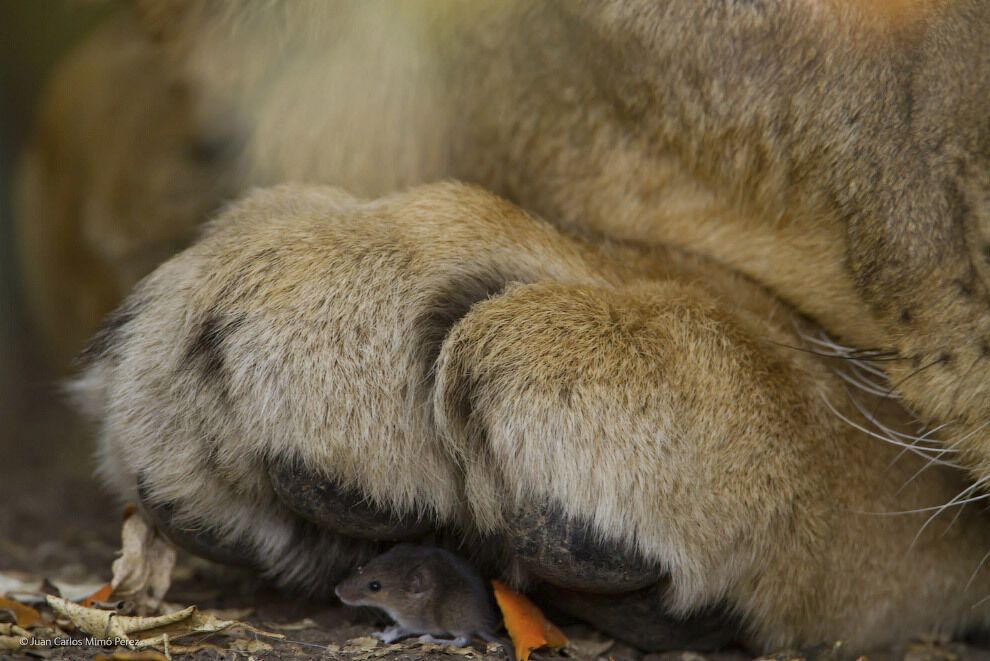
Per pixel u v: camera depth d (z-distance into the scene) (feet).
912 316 7.13
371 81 7.34
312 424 7.04
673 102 7.22
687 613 7.11
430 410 7.06
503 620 7.18
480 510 7.06
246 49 7.38
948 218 7.10
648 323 7.09
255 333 7.06
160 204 7.57
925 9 7.11
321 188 7.25
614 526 7.03
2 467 8.34
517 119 7.32
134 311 7.14
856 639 7.18
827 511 7.13
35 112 8.57
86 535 7.70
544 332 7.06
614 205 7.30
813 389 7.14
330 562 7.18
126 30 7.56
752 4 7.16
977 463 7.11
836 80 7.14
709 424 7.07
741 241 7.25
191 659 7.09
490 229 7.15
